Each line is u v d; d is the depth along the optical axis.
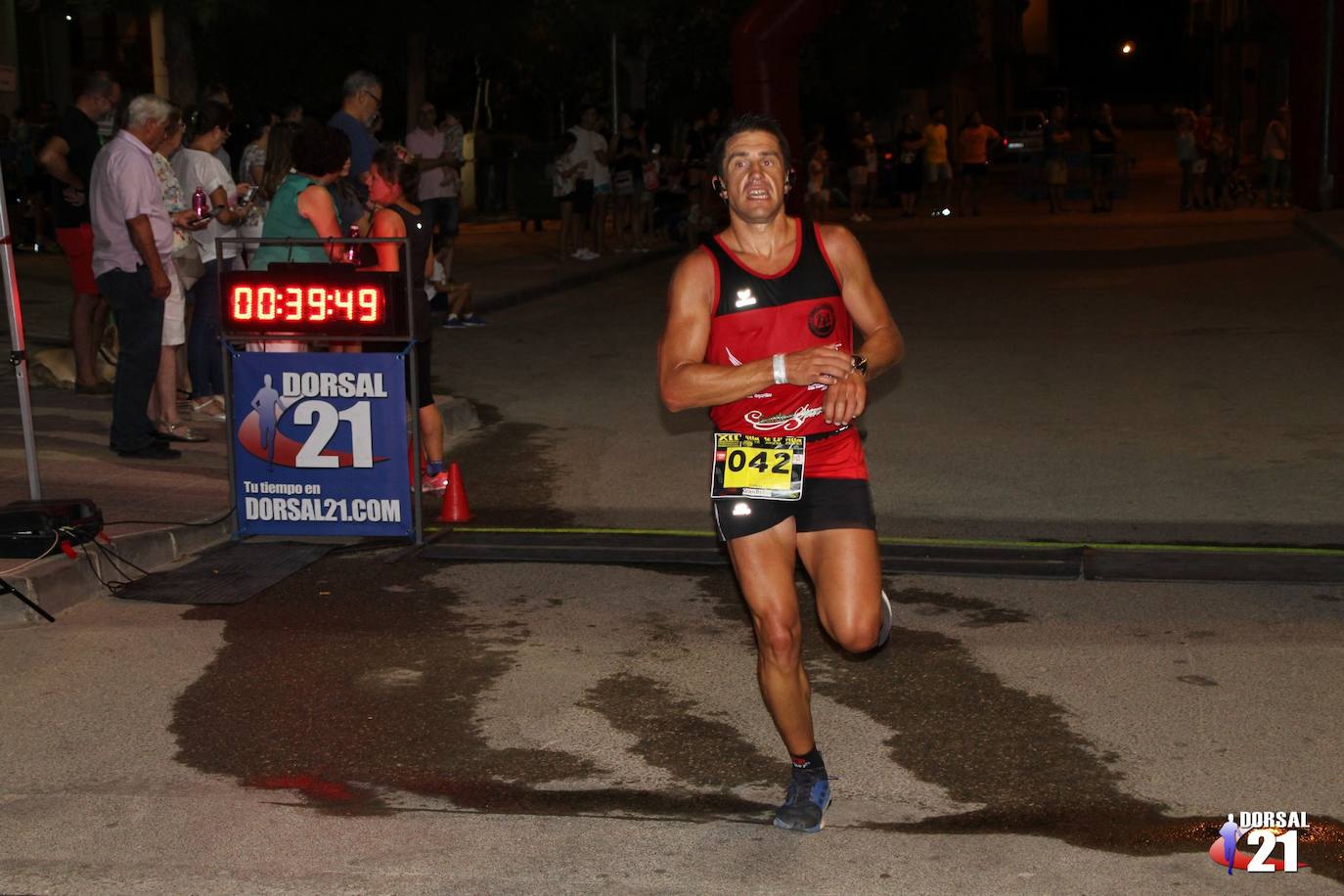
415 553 7.32
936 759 4.79
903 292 17.83
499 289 18.03
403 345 7.48
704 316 4.07
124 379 8.73
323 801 4.52
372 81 10.66
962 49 49.41
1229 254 20.75
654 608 6.45
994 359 12.85
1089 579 6.69
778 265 4.06
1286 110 29.30
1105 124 30.47
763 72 25.84
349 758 4.85
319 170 8.23
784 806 4.30
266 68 26.88
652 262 22.95
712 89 37.97
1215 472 8.70
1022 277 19.08
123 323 8.71
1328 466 8.78
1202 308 15.55
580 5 26.98
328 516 7.45
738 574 4.17
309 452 7.40
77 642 6.02
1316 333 13.69
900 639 5.97
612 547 7.32
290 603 6.56
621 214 23.36
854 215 30.19
